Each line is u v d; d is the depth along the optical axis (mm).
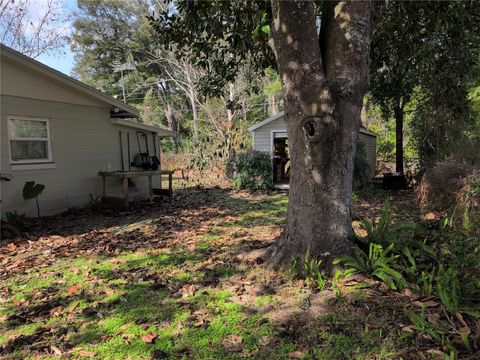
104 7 27141
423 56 5602
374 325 2479
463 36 5422
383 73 7559
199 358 2215
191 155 14641
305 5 3076
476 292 2678
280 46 3248
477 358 2018
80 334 2570
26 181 7160
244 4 5102
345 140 3316
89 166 8555
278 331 2488
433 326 2324
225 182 13297
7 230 6043
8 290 3482
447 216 4684
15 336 2551
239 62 6461
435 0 4750
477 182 4203
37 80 7301
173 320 2725
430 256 3436
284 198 9742
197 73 19906
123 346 2387
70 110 8047
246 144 15164
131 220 7008
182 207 8461
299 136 3354
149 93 29422
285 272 3416
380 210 7172
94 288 3451
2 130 6719
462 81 8203
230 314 2773
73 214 7656
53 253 4773
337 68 3182
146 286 3445
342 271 3256
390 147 17906
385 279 2982
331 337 2367
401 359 2041
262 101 25469
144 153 9992
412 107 13789
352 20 3127
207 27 5484
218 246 4793
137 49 28219
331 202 3396
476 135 7383
